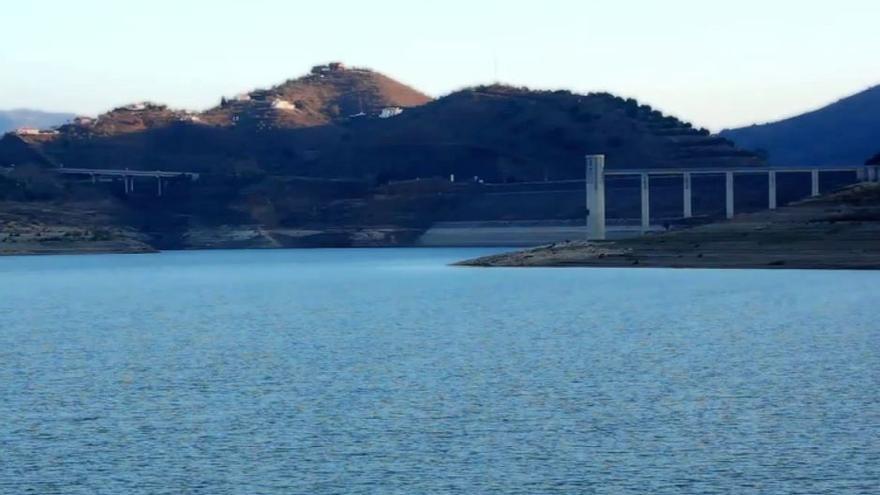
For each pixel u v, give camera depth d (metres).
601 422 175.62
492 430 171.00
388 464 152.50
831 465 149.12
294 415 183.38
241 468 151.12
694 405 187.88
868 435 164.12
